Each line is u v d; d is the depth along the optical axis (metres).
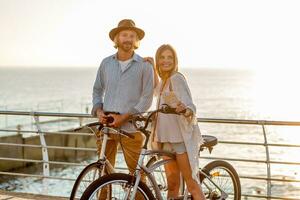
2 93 118.38
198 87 153.62
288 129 44.75
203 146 5.33
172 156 5.10
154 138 5.18
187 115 4.86
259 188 18.97
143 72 5.32
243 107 78.06
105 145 5.07
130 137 4.98
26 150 27.42
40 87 151.25
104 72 5.46
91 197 4.52
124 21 5.27
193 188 5.07
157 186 4.95
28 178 26.19
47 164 7.23
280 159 28.58
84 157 31.94
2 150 25.94
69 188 18.80
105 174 4.99
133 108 5.21
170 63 5.05
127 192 4.70
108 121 5.07
